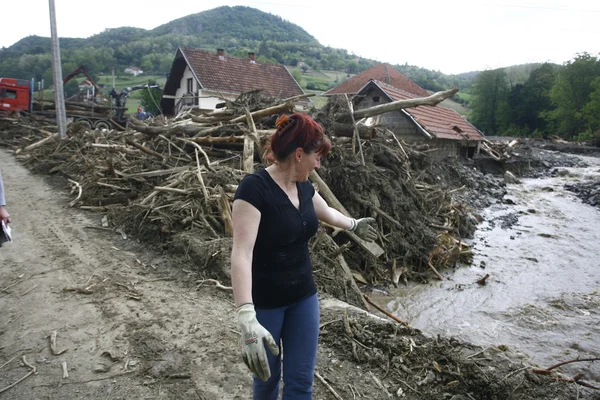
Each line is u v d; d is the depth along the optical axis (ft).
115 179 26.32
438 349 10.98
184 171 24.12
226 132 29.55
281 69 97.91
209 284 15.46
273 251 6.38
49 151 39.86
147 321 12.68
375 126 33.88
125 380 10.02
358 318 12.80
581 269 26.23
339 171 25.02
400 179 28.99
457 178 46.85
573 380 10.64
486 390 9.80
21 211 24.29
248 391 9.75
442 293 21.98
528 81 168.76
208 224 19.04
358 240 20.52
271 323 6.57
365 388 9.92
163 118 44.60
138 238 20.06
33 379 10.01
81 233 20.75
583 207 43.24
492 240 32.12
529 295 22.00
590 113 133.49
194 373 10.33
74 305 13.64
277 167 6.46
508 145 73.87
